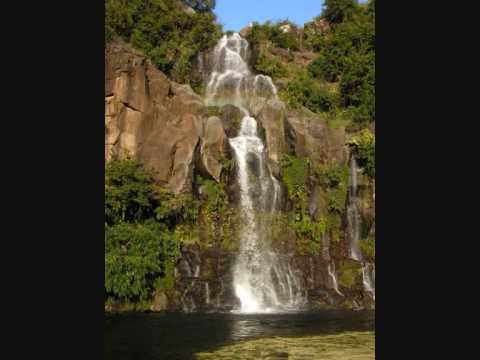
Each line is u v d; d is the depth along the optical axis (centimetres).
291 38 4597
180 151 2578
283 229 2769
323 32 4706
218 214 2625
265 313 2155
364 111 3644
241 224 2672
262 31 4550
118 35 3528
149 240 2198
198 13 4131
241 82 3841
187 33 3938
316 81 4131
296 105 3712
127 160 2391
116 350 1325
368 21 4425
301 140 3014
